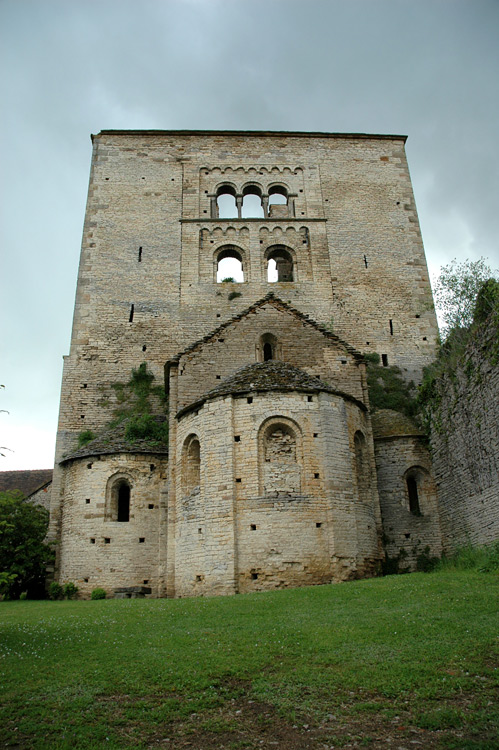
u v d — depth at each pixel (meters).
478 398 25.11
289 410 24.81
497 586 17.08
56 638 14.33
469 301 29.70
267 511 23.34
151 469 30.08
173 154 45.97
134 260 41.81
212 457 24.80
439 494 29.58
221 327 30.97
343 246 43.44
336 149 47.31
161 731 8.84
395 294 42.00
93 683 10.74
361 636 12.90
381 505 30.28
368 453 28.08
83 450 31.31
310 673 10.85
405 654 11.51
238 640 13.18
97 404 37.22
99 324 39.53
